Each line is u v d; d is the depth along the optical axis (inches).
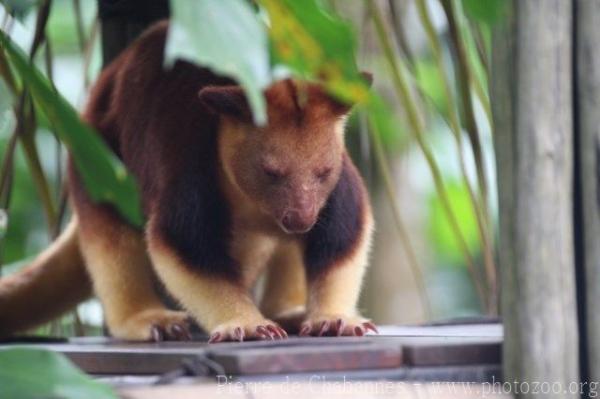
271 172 319.3
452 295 709.3
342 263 328.5
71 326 455.8
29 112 284.4
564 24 231.8
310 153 318.7
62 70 633.0
